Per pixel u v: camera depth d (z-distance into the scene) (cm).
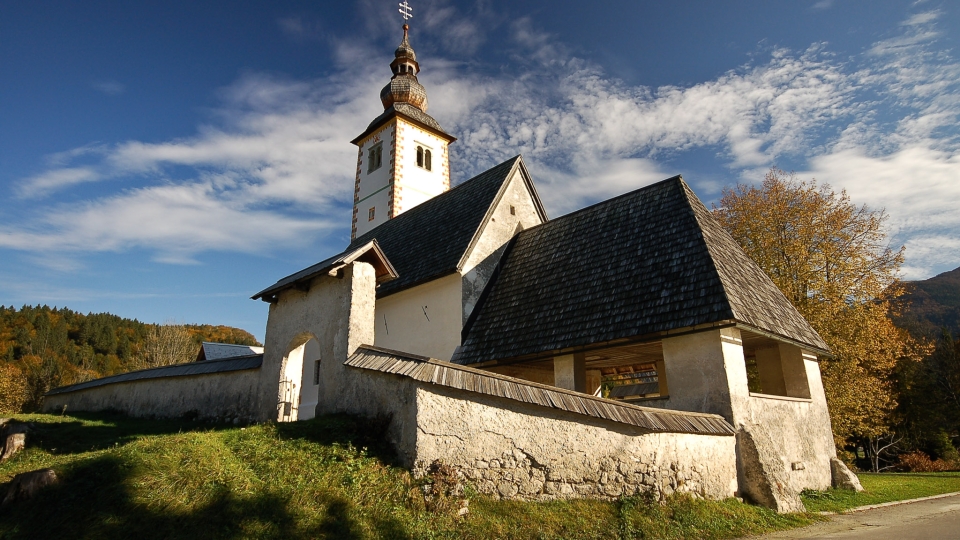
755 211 2822
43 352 6688
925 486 1753
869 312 2503
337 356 1122
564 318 1534
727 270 1399
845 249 2639
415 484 805
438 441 845
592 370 2359
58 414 1792
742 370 1298
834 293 2500
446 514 772
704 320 1239
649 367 2395
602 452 962
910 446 3825
